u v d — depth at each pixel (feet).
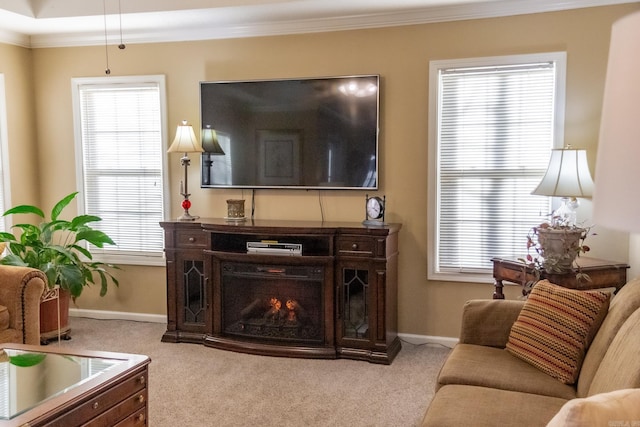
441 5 13.07
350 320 13.21
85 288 16.81
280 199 15.07
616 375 6.42
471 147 13.71
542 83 13.10
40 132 16.78
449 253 14.07
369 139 13.99
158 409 10.46
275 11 13.55
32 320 11.88
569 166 11.50
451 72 13.67
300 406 10.61
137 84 15.87
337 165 14.30
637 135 2.68
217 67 15.25
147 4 13.62
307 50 14.55
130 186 16.29
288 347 13.29
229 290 13.96
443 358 13.24
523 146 13.34
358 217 14.51
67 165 16.67
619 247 12.58
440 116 13.83
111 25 14.96
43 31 15.71
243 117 14.85
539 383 7.76
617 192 2.78
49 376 8.07
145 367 8.54
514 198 13.51
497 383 7.75
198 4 13.32
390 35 13.93
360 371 12.41
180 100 15.61
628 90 2.75
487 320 9.39
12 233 16.07
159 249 16.24
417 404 10.67
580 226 12.85
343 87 14.07
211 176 15.28
